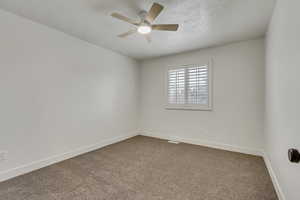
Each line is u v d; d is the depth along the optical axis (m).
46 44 2.43
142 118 4.55
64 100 2.69
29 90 2.23
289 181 1.38
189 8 1.96
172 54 3.91
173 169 2.37
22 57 2.15
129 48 3.49
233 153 3.03
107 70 3.55
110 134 3.65
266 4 1.87
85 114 3.07
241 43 3.05
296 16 1.21
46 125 2.44
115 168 2.39
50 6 1.92
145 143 3.71
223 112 3.26
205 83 3.45
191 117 3.69
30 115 2.24
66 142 2.73
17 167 2.11
